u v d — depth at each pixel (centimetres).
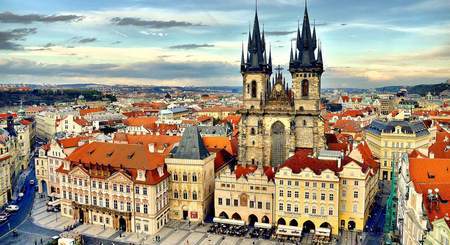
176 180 16700
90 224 16538
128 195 15675
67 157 17438
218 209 16488
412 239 11531
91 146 17612
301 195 15262
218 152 19912
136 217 15650
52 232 15625
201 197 16525
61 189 17288
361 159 16700
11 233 15512
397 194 15350
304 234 15212
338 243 14262
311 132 19862
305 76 19700
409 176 12600
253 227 15962
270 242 14562
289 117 19800
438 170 12631
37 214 17600
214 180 17662
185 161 16450
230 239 14862
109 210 16025
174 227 16088
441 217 10175
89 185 16450
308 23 19662
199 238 14975
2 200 18712
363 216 15138
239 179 16075
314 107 19725
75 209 16850
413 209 11562
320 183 14988
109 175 15975
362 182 15012
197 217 16662
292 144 19775
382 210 17425
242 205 16150
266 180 15762
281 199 15525
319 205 15112
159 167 16062
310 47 19638
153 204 15388
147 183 15288
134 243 14612
